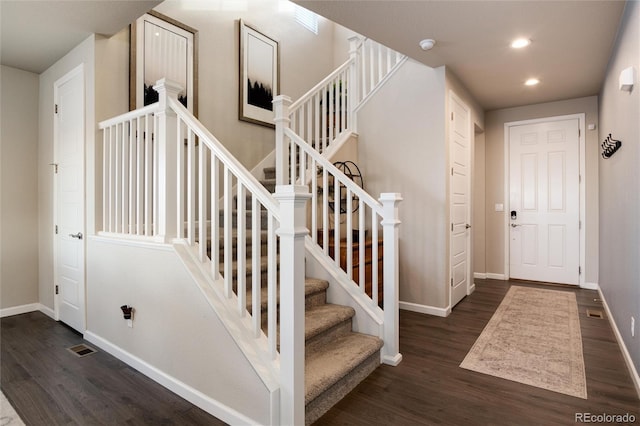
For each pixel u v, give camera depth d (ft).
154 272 7.32
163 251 7.08
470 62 11.19
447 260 11.72
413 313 11.91
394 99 12.71
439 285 11.66
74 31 9.36
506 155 16.88
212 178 6.63
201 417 6.12
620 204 8.86
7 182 11.56
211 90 13.08
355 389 7.00
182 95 12.05
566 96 14.90
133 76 10.43
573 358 8.27
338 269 9.18
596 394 6.74
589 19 8.50
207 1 13.07
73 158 10.30
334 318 7.91
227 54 13.71
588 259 15.12
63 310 10.81
